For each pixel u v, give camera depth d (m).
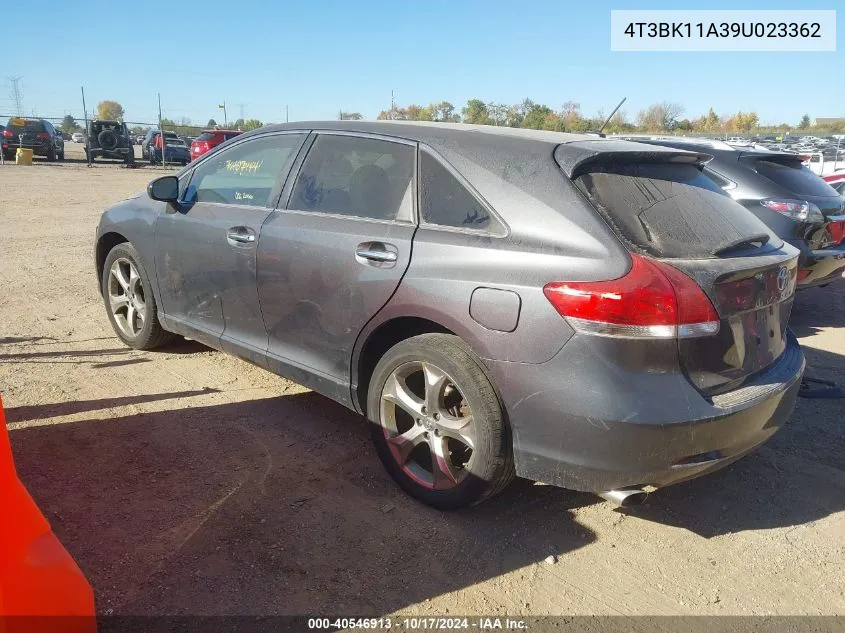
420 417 3.11
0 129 28.72
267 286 3.73
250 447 3.67
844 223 6.42
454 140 3.23
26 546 1.95
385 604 2.55
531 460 2.80
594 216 2.74
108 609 2.43
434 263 2.99
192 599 2.50
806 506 3.36
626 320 2.54
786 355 3.24
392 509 3.15
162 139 30.22
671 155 3.13
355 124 3.67
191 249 4.22
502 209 2.92
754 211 6.07
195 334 4.39
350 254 3.30
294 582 2.63
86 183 20.08
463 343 2.96
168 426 3.86
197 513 3.03
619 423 2.57
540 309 2.67
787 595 2.71
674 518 3.21
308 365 3.61
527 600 2.61
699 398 2.64
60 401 4.11
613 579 2.76
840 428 4.20
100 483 3.23
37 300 6.41
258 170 4.05
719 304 2.70
